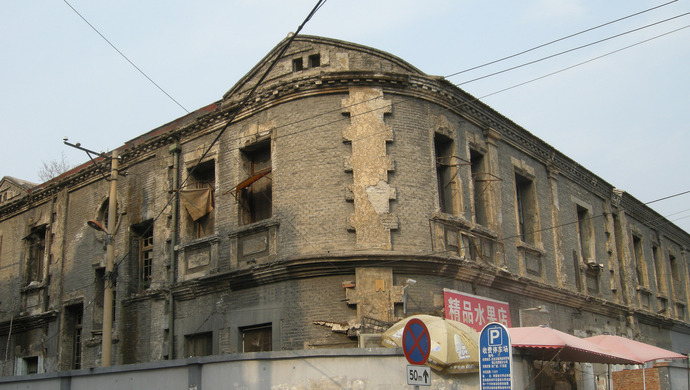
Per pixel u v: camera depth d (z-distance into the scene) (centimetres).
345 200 1767
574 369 1911
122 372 1529
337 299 1702
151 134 2352
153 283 2147
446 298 1755
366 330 1647
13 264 2778
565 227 2488
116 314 2248
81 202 2542
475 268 1864
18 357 2605
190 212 2066
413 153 1836
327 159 1800
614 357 1598
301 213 1781
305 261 1705
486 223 2062
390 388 1268
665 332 3183
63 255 2544
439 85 1939
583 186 2708
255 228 1856
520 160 2317
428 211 1816
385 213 1750
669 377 1973
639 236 3127
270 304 1788
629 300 2839
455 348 1299
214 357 1389
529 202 2353
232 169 1992
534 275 2219
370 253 1691
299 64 1952
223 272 1888
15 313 2673
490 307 1919
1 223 2928
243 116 1989
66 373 1611
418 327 1058
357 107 1825
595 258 2655
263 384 1323
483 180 2036
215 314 1925
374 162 1786
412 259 1714
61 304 2483
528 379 1440
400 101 1866
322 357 1301
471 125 2092
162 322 2081
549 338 1408
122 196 2362
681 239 3675
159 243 2170
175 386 1431
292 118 1864
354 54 1914
